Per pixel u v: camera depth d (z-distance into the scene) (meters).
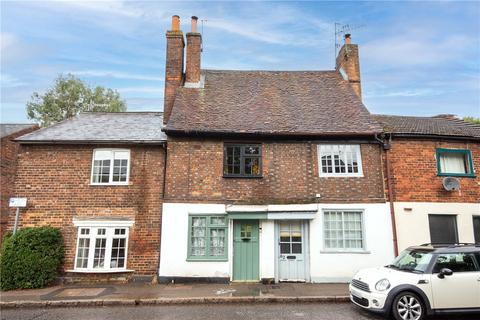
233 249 11.27
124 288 10.07
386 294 6.84
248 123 12.34
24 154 11.91
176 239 11.09
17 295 9.21
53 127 13.08
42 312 7.89
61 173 11.81
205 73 16.47
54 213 11.52
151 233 11.42
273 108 13.69
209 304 8.58
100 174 11.95
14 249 10.33
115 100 32.22
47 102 29.52
